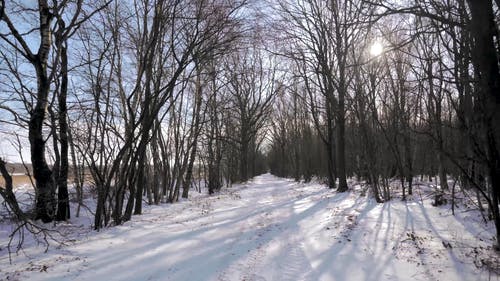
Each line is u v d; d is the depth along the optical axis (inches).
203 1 475.8
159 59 564.1
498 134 195.8
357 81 541.3
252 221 449.7
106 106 473.1
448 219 346.0
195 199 894.4
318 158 1528.1
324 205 548.4
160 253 287.7
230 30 499.2
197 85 888.9
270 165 4037.9
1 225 418.9
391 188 644.7
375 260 255.6
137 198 573.6
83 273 235.5
